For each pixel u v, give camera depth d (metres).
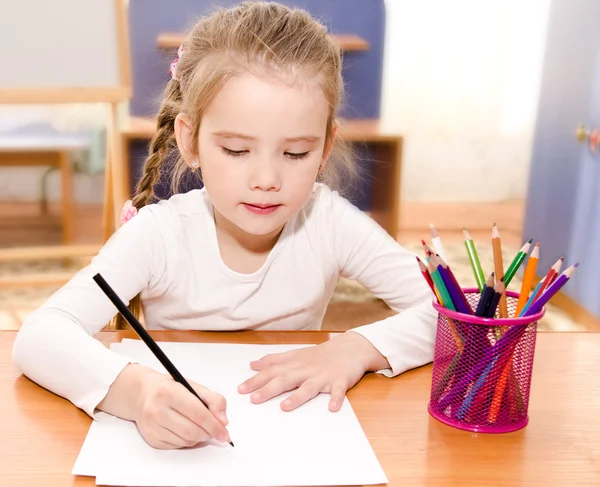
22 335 0.76
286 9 0.88
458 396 0.66
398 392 0.74
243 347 0.83
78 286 0.84
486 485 0.57
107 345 0.82
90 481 0.56
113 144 2.37
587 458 0.62
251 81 0.76
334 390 0.72
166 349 0.81
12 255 2.30
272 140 0.77
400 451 0.62
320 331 0.89
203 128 0.80
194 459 0.59
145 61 3.01
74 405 0.69
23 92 2.26
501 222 3.93
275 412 0.68
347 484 0.56
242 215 0.81
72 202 3.81
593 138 2.48
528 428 0.66
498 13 4.09
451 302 0.66
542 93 2.95
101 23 2.25
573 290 2.63
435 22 4.09
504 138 4.27
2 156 3.09
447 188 4.32
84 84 2.28
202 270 0.99
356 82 3.28
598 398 0.73
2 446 0.61
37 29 2.22
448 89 4.20
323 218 1.04
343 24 3.26
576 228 2.62
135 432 0.64
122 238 0.94
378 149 2.78
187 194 1.01
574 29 2.67
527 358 0.66
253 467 0.58
